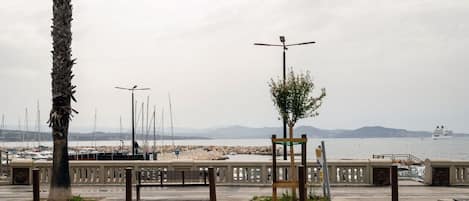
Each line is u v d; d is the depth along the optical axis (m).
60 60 20.62
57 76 20.58
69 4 20.88
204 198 22.48
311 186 23.31
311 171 26.52
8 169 33.00
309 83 22.58
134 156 54.91
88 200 21.81
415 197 22.41
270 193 24.20
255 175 27.61
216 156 121.88
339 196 22.84
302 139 18.89
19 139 162.88
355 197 22.48
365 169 26.94
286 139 18.92
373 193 23.91
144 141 104.12
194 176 23.88
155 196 23.34
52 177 20.58
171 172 23.92
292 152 19.50
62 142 20.58
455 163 26.73
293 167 19.48
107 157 56.34
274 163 19.02
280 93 20.28
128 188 18.55
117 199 22.44
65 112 20.56
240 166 27.61
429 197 22.38
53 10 20.81
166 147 160.88
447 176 26.83
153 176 26.64
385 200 21.52
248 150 168.12
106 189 26.52
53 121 20.48
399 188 25.83
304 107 20.30
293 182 19.00
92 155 56.59
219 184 27.45
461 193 23.80
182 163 27.70
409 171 38.03
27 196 23.77
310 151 162.62
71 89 20.77
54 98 20.59
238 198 22.44
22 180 28.69
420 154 158.88
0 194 24.58
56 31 20.70
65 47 20.70
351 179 26.97
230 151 162.75
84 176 28.36
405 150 194.00
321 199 20.03
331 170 27.03
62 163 20.53
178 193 24.42
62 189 20.48
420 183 28.03
